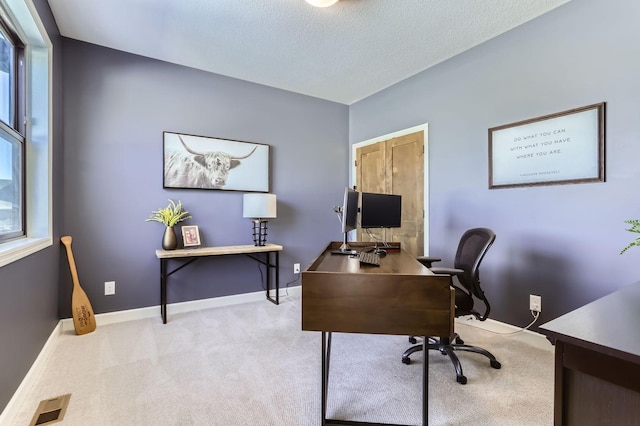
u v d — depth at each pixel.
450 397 1.74
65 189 2.73
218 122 3.46
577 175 2.25
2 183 1.82
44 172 2.25
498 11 2.37
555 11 2.35
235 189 3.56
